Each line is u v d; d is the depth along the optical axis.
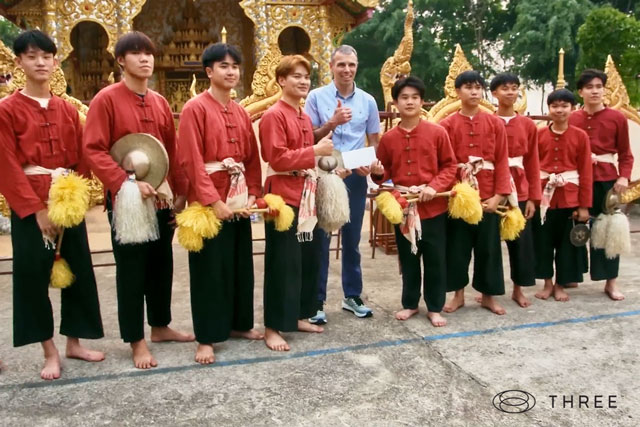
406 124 3.77
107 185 3.00
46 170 2.99
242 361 3.29
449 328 3.77
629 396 2.84
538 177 4.10
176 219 3.13
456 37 20.72
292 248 3.41
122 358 3.34
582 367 3.16
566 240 4.29
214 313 3.27
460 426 2.59
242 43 9.27
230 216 3.13
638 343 3.48
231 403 2.80
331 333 3.71
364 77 19.83
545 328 3.75
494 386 2.96
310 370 3.15
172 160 3.34
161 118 3.20
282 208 3.27
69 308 3.20
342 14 8.21
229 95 3.27
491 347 3.44
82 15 7.32
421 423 2.61
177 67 8.96
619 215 4.28
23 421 2.65
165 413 2.71
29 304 3.03
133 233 2.94
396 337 3.63
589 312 4.05
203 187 3.06
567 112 4.11
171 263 3.48
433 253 3.81
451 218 3.96
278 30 7.86
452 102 5.73
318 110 3.90
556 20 15.85
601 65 8.55
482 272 4.01
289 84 3.35
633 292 4.53
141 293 3.20
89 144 2.97
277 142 3.27
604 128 4.35
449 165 3.76
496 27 20.34
